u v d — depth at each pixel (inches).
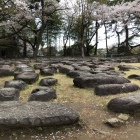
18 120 137.1
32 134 137.6
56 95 216.4
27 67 396.2
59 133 140.9
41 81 267.9
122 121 157.3
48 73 333.4
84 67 384.8
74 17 1064.2
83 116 167.8
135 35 1139.3
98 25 1092.5
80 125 150.1
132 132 145.8
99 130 145.9
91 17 951.6
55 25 1137.4
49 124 142.2
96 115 170.6
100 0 927.0
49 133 140.1
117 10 978.7
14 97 197.9
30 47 1237.7
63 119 145.0
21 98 209.2
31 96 201.6
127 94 217.3
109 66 426.6
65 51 1213.1
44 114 144.2
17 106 159.5
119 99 177.3
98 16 997.8
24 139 133.4
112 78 251.6
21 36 1024.9
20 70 362.3
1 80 298.5
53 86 260.4
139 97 179.2
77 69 359.6
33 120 139.3
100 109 183.3
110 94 219.1
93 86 246.4
